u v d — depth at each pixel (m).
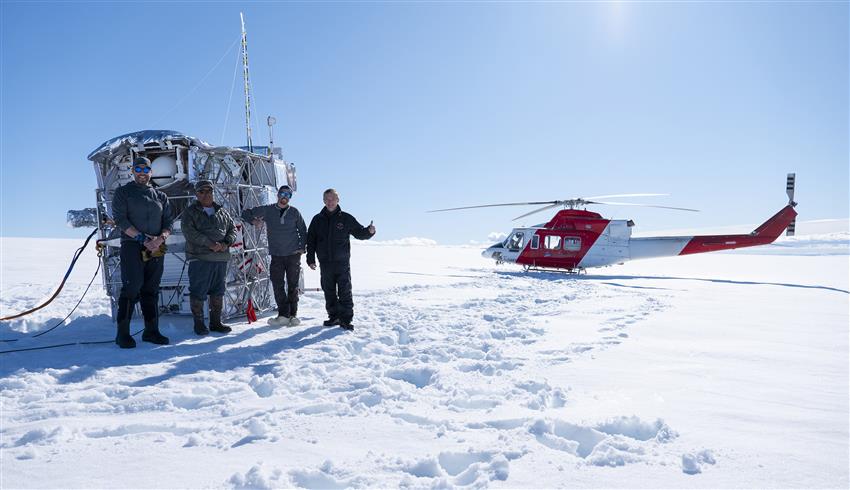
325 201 6.10
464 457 2.40
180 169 6.25
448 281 12.77
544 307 7.97
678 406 3.14
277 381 3.78
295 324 6.25
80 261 18.47
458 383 3.75
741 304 8.30
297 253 6.37
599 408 3.12
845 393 3.42
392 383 3.77
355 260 23.75
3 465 2.33
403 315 7.08
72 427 2.80
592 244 15.21
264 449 2.54
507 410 3.12
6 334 5.83
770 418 2.90
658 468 2.25
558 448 2.54
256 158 7.27
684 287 11.39
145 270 5.23
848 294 9.95
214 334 5.74
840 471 2.20
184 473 2.25
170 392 3.50
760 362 4.33
